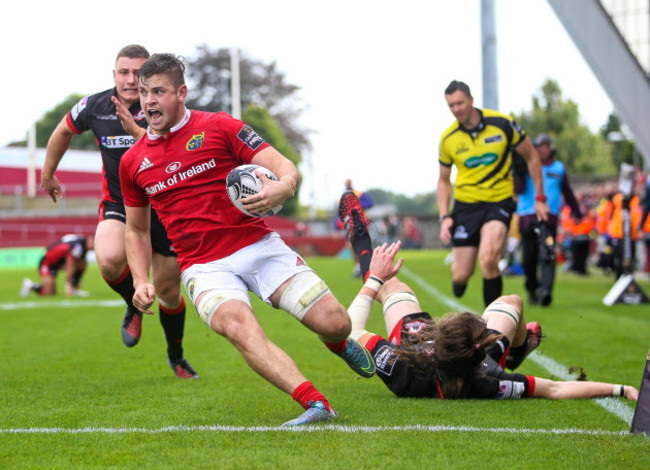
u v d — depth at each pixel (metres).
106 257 19.52
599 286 55.81
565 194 40.69
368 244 19.83
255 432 14.56
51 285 54.62
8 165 199.50
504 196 27.98
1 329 34.28
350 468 12.09
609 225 59.12
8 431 15.00
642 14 57.78
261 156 15.35
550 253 39.75
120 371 23.14
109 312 42.06
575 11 58.12
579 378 19.09
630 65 58.56
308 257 153.12
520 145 28.06
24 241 145.88
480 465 12.33
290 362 14.89
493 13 58.78
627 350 25.92
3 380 21.52
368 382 20.75
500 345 18.05
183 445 13.67
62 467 12.45
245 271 15.45
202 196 15.52
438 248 189.50
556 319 34.59
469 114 27.59
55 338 31.17
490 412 16.36
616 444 13.71
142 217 16.41
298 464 12.27
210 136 15.47
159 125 15.25
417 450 13.20
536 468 12.19
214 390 19.72
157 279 20.27
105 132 20.23
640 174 61.16
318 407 15.06
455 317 17.05
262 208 14.23
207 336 31.23
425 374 17.80
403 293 19.03
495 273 27.52
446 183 29.28
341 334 15.24
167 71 15.13
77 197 187.12
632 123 59.19
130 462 12.64
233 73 162.88
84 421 15.94
